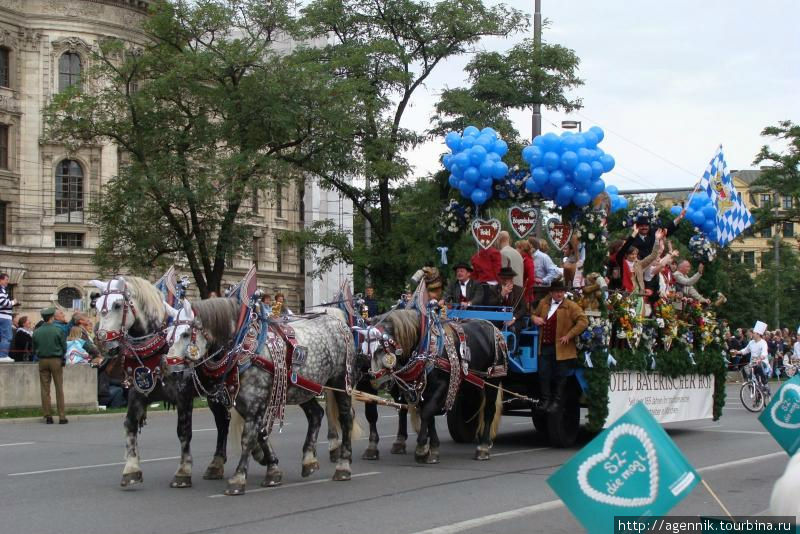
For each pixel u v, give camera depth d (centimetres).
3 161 5488
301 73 2998
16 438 1653
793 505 445
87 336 2262
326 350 1152
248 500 1020
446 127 3200
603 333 1452
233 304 1055
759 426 1948
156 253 3222
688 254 1948
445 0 3175
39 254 5519
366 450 1375
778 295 5206
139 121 3123
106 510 962
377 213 3475
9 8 5406
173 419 2075
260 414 1055
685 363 1675
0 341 2208
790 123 4634
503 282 1519
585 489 582
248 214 3253
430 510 970
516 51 3219
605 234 1594
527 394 1559
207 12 3089
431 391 1288
